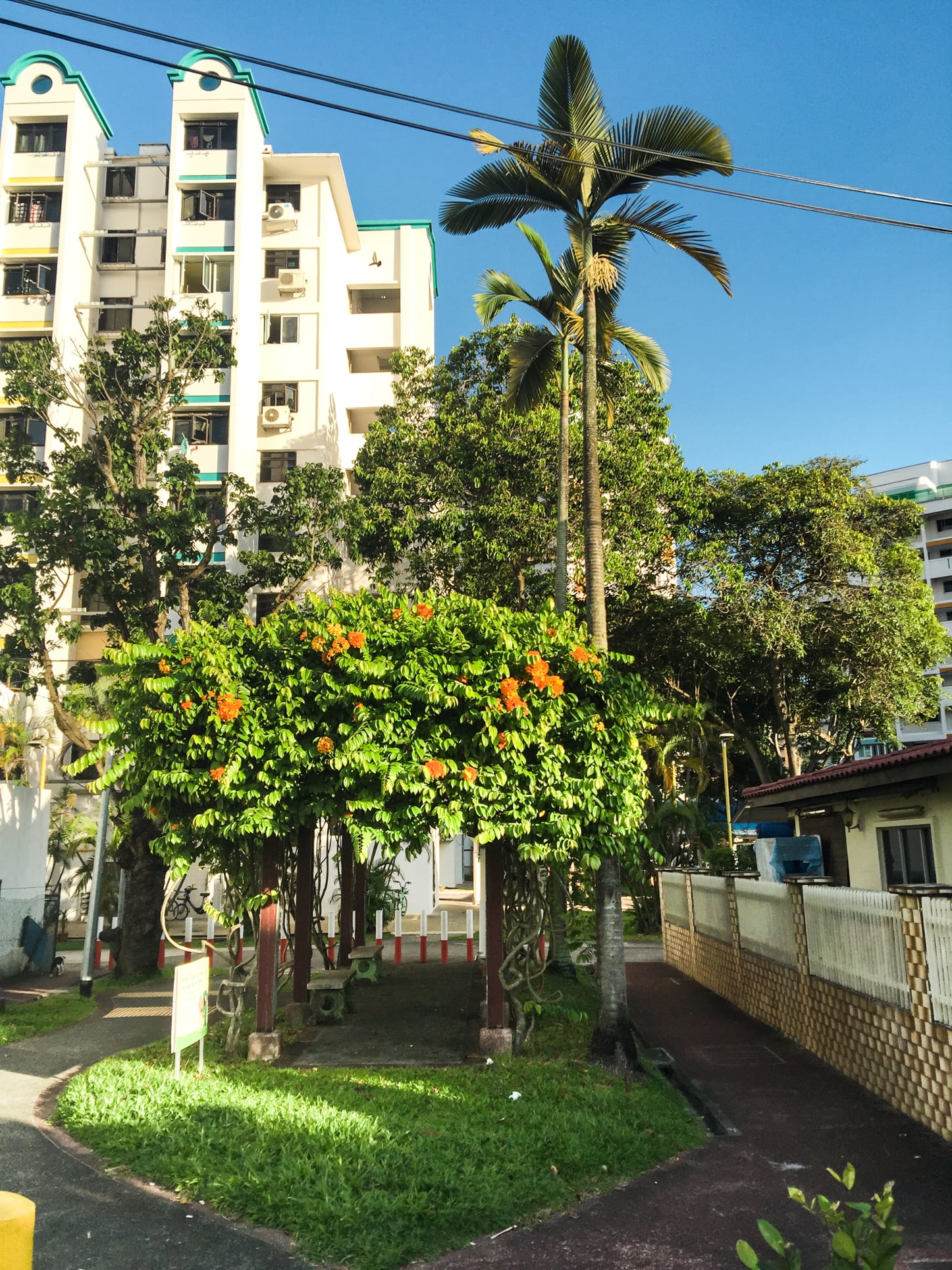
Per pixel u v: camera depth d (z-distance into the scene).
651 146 11.95
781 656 26.30
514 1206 5.54
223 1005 13.12
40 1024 12.28
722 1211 5.66
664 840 26.80
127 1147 6.42
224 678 8.41
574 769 8.71
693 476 25.16
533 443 22.66
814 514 26.05
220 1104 7.17
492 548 22.05
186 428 29.81
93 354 19.38
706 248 12.17
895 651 25.52
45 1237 5.20
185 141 31.55
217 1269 4.84
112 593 18.11
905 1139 7.04
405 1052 9.62
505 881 10.16
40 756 26.86
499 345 25.48
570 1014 9.82
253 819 8.25
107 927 23.73
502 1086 7.95
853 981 8.98
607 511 22.69
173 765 8.50
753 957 12.70
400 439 24.95
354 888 15.21
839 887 9.66
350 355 35.16
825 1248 5.12
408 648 8.53
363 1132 6.48
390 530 23.52
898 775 11.57
